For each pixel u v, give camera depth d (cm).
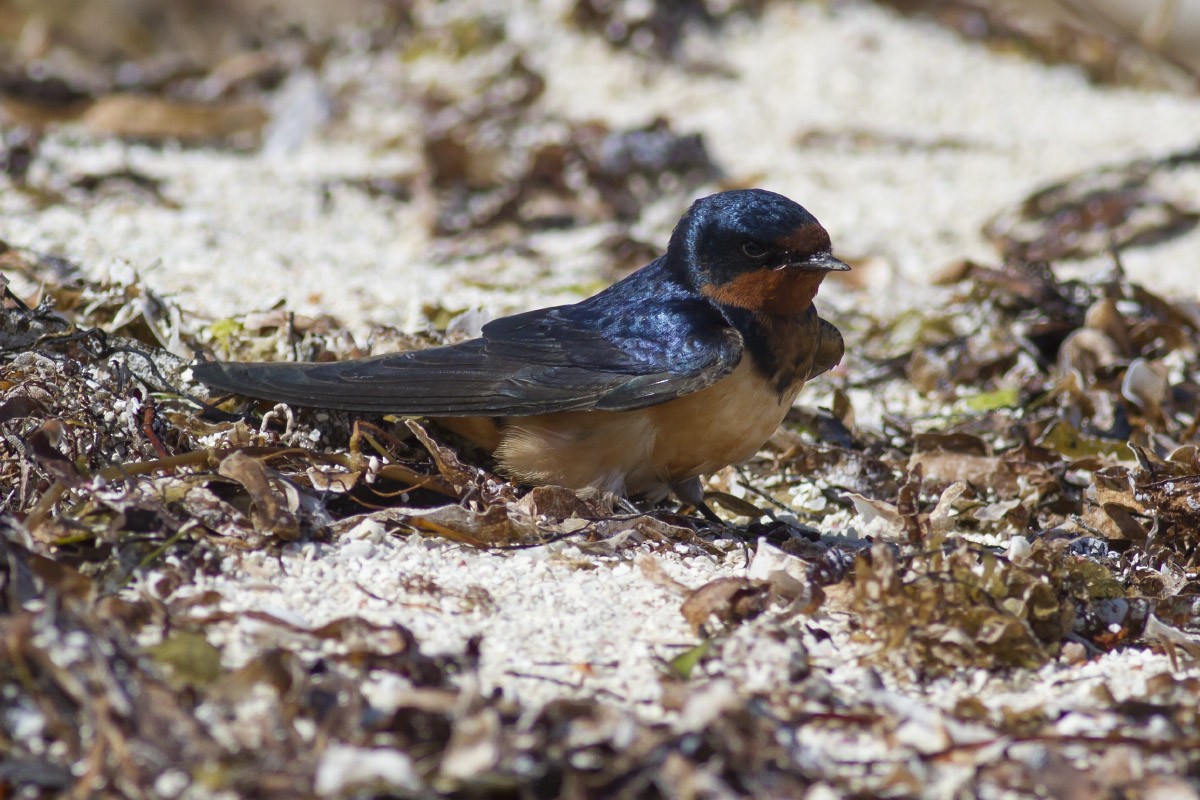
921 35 2116
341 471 782
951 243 1506
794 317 860
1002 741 538
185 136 1773
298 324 1041
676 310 843
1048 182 1662
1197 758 538
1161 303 1215
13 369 820
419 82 1955
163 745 496
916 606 647
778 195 853
